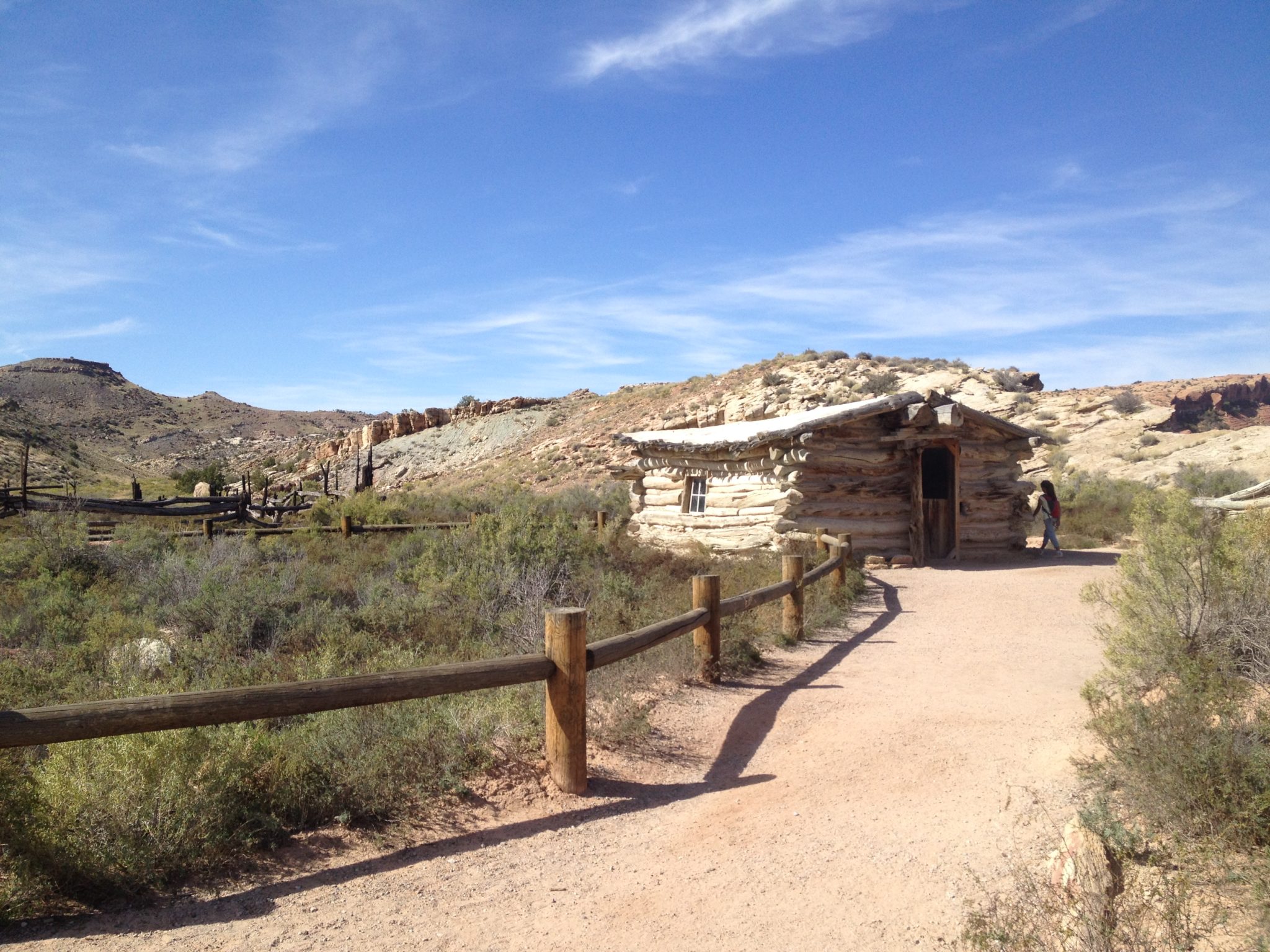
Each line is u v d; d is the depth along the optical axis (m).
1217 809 3.60
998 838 4.12
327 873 3.86
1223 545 5.60
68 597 9.37
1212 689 4.36
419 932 3.38
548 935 3.39
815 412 17.94
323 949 3.23
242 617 8.30
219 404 170.25
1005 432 17.25
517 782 4.96
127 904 3.48
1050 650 8.72
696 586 7.18
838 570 11.66
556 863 4.04
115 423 137.00
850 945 3.27
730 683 7.43
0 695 5.50
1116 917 2.83
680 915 3.55
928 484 18.77
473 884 3.81
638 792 4.98
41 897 3.43
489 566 10.59
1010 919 3.10
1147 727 4.25
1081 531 21.42
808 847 4.20
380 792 4.54
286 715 3.87
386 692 4.13
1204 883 3.22
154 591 10.27
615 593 10.02
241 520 22.67
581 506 26.75
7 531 17.00
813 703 6.82
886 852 4.08
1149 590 5.79
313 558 14.23
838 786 5.02
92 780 3.70
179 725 3.59
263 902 3.57
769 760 5.55
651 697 6.75
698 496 17.95
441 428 78.69
